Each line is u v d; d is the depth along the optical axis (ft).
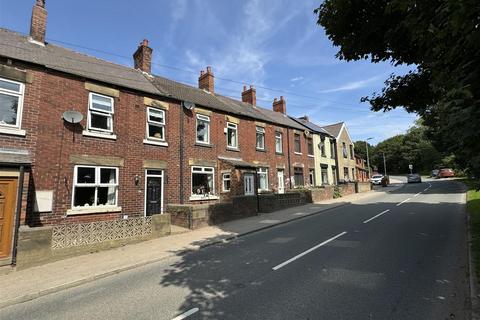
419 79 28.50
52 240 27.22
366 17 24.25
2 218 27.07
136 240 33.55
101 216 39.19
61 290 20.57
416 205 57.26
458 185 97.40
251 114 70.85
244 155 65.51
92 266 24.94
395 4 15.15
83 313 16.35
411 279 18.69
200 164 53.98
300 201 67.15
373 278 19.13
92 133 39.70
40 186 34.35
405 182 155.94
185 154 51.72
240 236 36.35
